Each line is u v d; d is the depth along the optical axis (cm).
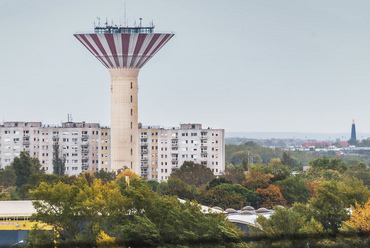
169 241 18088
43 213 19100
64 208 19025
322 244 18438
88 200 18812
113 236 18538
